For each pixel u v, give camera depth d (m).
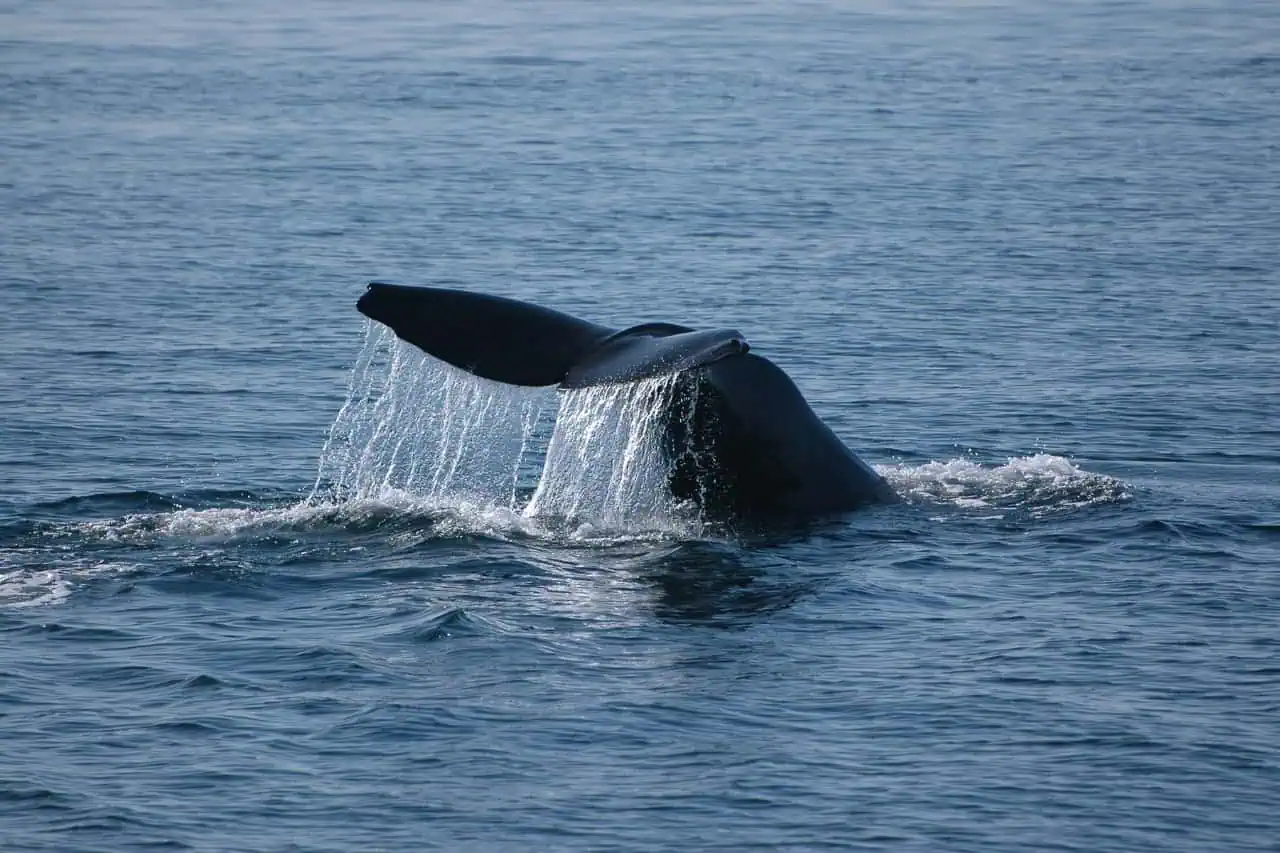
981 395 89.25
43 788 40.28
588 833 38.47
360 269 128.75
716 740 43.25
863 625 51.62
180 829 38.44
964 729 43.94
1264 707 45.25
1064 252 136.00
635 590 54.72
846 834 38.44
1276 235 143.38
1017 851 37.66
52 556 57.75
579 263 132.00
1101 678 47.38
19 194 163.12
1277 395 88.94
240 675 47.34
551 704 45.38
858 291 120.38
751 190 170.50
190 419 82.38
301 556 58.03
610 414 62.06
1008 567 57.34
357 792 40.31
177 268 128.12
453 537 60.03
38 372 92.94
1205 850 37.69
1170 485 70.44
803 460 62.38
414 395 79.12
